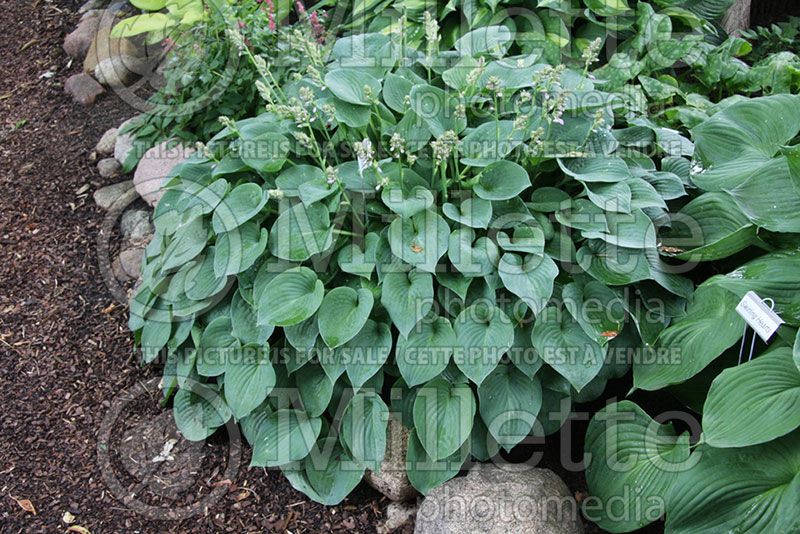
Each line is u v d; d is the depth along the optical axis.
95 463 3.19
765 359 2.31
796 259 2.52
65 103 5.39
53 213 4.56
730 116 3.04
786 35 4.56
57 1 6.38
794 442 2.20
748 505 2.15
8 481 3.12
